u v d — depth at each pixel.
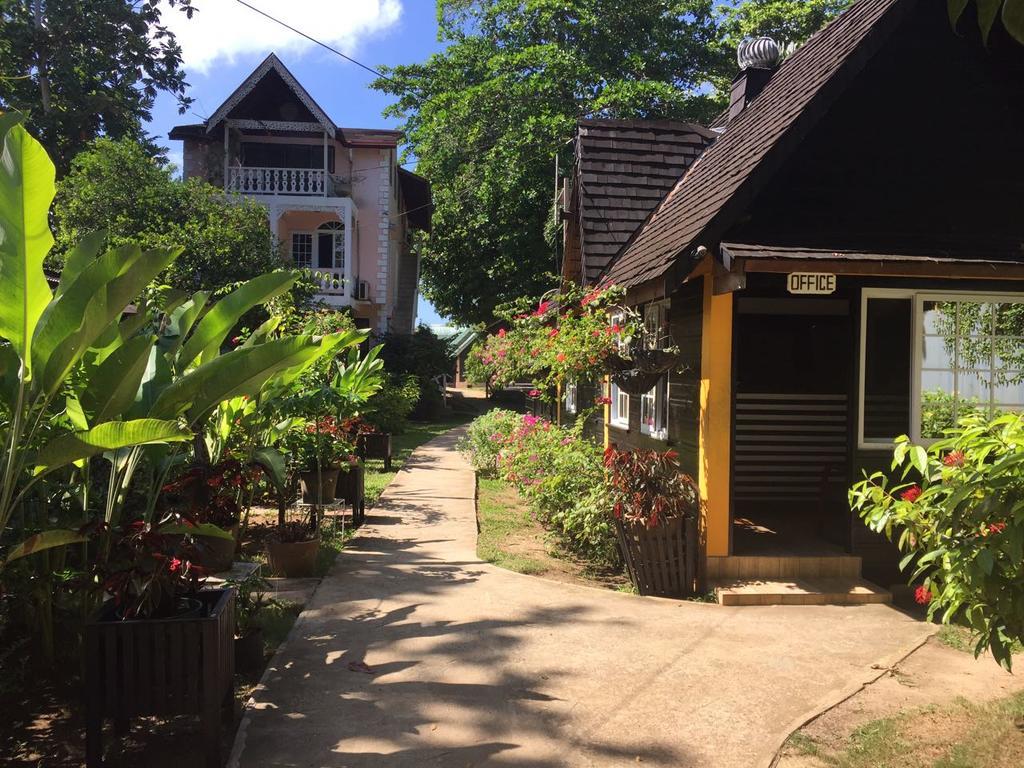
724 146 9.90
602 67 25.52
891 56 7.06
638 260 8.91
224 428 6.01
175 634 3.44
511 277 25.02
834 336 9.18
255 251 17.69
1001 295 6.86
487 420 13.95
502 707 4.08
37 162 3.47
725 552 6.58
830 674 4.65
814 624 5.64
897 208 7.01
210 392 3.92
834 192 6.93
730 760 3.56
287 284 4.48
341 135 24.52
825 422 9.20
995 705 4.12
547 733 3.80
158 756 3.65
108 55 17.25
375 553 7.54
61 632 4.87
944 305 6.87
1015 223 7.17
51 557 4.40
